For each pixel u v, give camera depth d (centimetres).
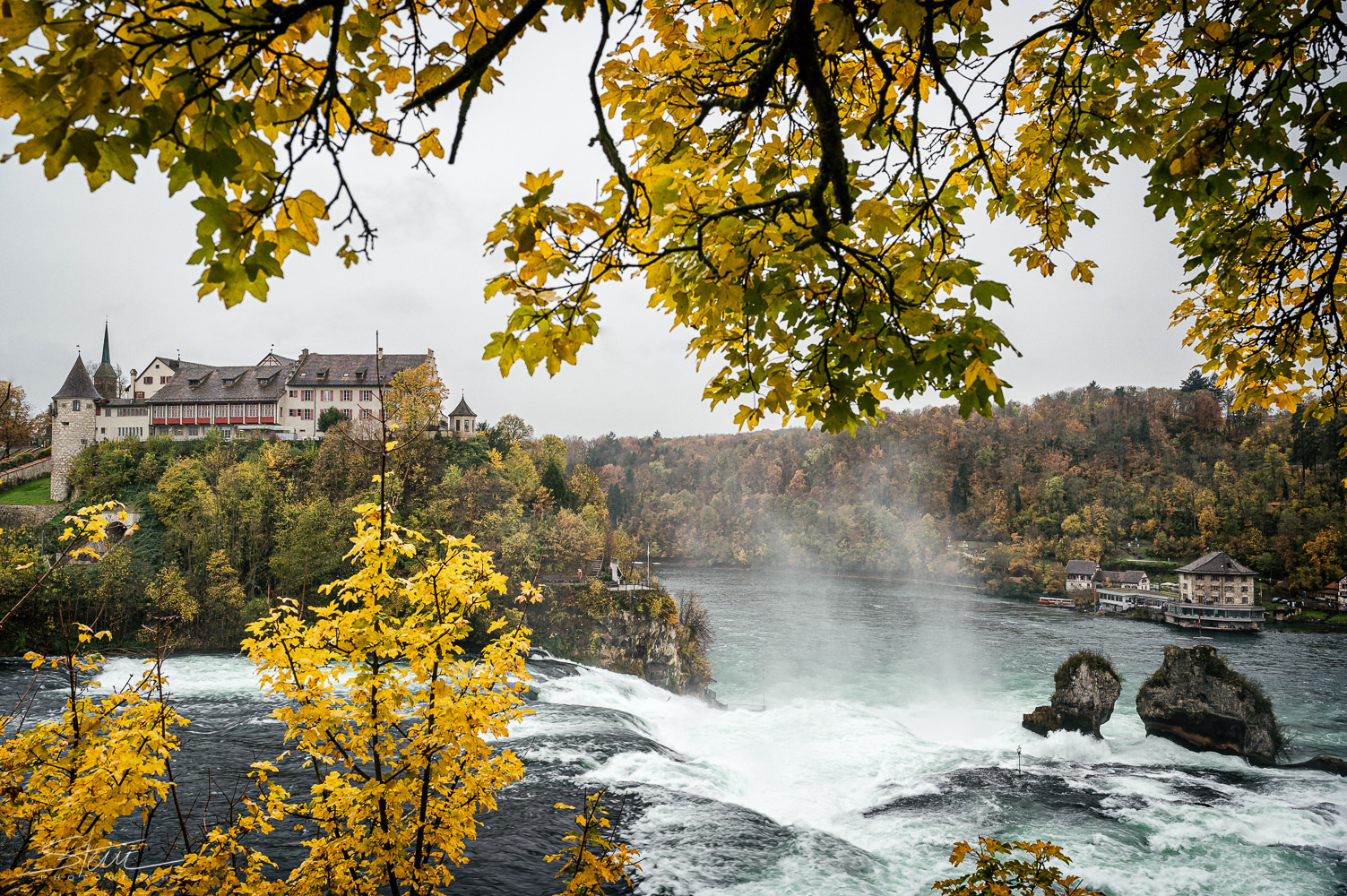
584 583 6222
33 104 195
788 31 289
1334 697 5294
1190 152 339
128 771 510
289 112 261
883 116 369
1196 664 3775
